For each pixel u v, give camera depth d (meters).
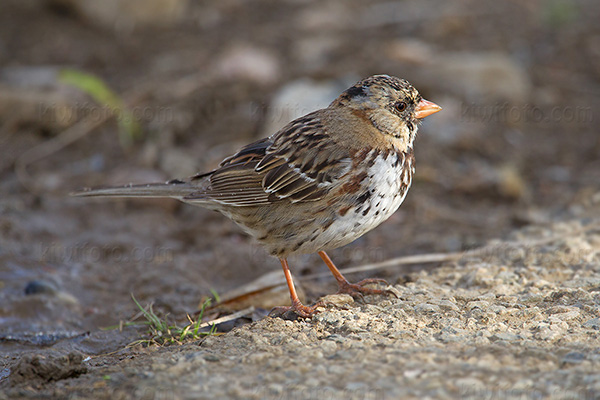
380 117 8.55
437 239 11.57
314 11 19.50
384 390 5.90
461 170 13.69
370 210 8.41
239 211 8.84
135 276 10.77
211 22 19.19
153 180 13.16
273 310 8.55
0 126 14.89
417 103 8.83
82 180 13.45
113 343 8.88
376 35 18.00
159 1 18.91
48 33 18.47
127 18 18.83
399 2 20.06
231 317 9.02
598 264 9.44
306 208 8.39
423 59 16.50
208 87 15.76
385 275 10.28
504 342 6.95
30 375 6.90
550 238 10.62
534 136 14.82
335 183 8.27
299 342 7.22
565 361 6.39
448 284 9.43
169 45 17.97
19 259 11.10
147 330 9.16
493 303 8.37
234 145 14.05
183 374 6.52
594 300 8.21
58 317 9.61
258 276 11.04
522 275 9.34
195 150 14.09
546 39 17.97
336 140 8.48
